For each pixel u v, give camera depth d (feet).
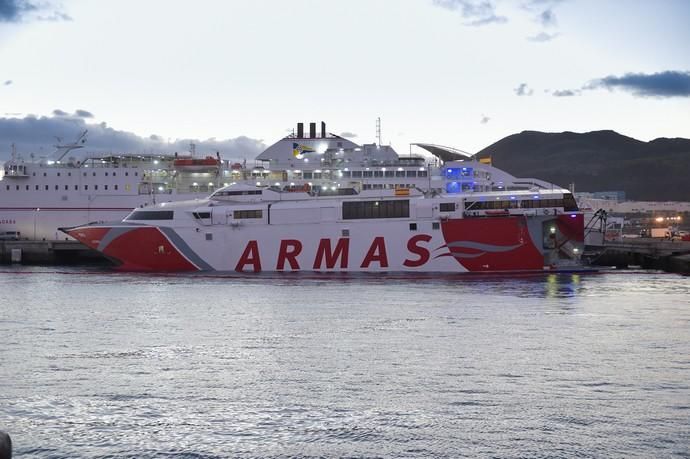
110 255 364.99
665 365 141.69
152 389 125.39
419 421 106.32
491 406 113.50
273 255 351.05
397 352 155.74
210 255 355.77
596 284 299.99
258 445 97.60
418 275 335.47
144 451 95.55
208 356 153.28
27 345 167.22
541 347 160.76
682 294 264.11
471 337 173.99
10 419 108.47
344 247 345.51
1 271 378.53
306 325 193.88
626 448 94.99
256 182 406.62
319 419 107.96
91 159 456.04
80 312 223.92
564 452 93.81
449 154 491.72
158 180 454.81
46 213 445.37
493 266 340.59
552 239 343.46
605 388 123.95
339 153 449.06
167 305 239.30
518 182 429.79
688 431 100.94
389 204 344.49
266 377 133.69
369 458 92.79
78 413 111.45
